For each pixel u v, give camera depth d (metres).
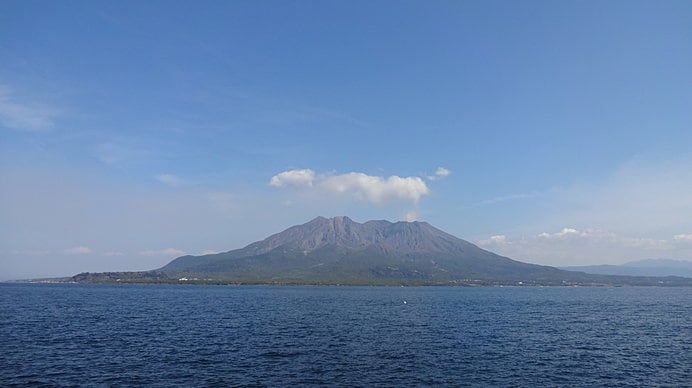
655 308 152.50
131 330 80.81
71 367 49.62
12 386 41.66
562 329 87.81
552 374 48.94
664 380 46.78
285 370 49.41
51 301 163.00
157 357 55.78
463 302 182.25
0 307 129.75
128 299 183.62
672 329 89.12
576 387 43.78
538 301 195.75
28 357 54.44
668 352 62.44
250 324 92.81
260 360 54.59
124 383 43.28
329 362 53.72
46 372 47.12
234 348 62.81
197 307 140.75
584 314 124.88
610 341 72.19
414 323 97.31
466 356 58.28
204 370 49.03
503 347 65.44
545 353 60.97
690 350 64.19
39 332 75.88
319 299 197.38
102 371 47.97
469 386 43.66
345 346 65.25
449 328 88.12
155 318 103.50
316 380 45.22
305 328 86.62
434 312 128.12
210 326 88.62
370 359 55.72
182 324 91.69
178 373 47.53
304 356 57.28
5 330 77.25
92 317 103.62
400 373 48.50
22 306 134.88
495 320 105.12
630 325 96.44
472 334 79.25
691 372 50.44
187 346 64.06
